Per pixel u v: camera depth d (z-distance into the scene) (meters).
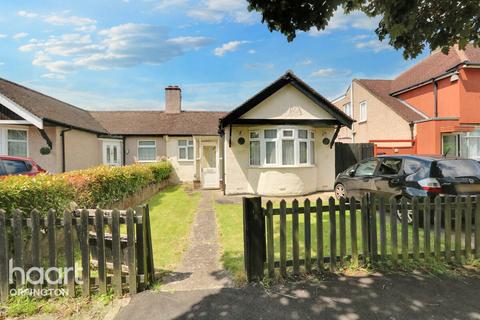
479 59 14.65
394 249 4.22
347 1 4.03
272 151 11.95
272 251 3.94
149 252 3.86
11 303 3.39
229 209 9.36
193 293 3.58
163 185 16.28
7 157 8.27
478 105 14.58
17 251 3.51
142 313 3.16
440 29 4.41
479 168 6.34
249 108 11.58
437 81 15.95
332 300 3.37
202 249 5.30
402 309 3.17
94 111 21.31
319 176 12.99
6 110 11.15
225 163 12.62
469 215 4.41
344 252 4.20
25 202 4.34
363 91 19.69
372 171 8.15
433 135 14.31
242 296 3.49
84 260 3.52
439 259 4.34
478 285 3.69
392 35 4.12
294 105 11.79
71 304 3.37
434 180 6.13
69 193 5.57
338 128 12.28
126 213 3.58
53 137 12.29
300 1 3.79
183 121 20.56
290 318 3.04
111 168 8.53
